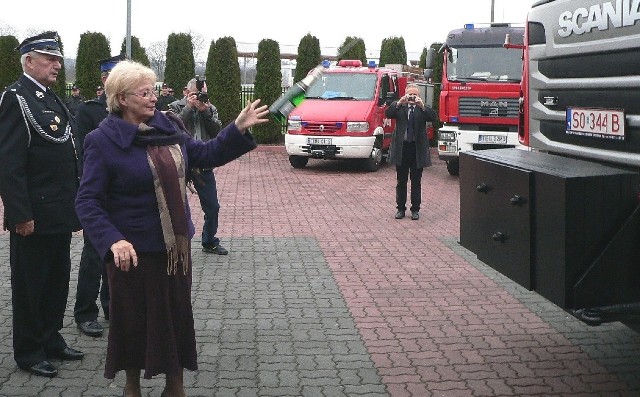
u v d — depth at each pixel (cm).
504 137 1650
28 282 502
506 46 1463
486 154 523
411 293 727
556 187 409
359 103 1873
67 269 530
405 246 962
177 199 404
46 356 523
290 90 430
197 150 425
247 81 3278
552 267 417
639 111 443
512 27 1681
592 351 565
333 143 1839
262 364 533
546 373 520
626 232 405
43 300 523
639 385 498
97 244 388
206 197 882
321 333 604
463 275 799
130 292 404
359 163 2053
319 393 481
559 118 530
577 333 606
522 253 447
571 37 505
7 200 485
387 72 2006
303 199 1422
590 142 494
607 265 406
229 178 1753
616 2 454
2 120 487
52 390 482
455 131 1683
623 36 449
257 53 2705
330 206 1332
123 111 409
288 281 773
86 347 562
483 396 479
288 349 564
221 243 978
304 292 730
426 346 574
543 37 543
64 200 506
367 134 1834
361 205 1345
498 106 1652
